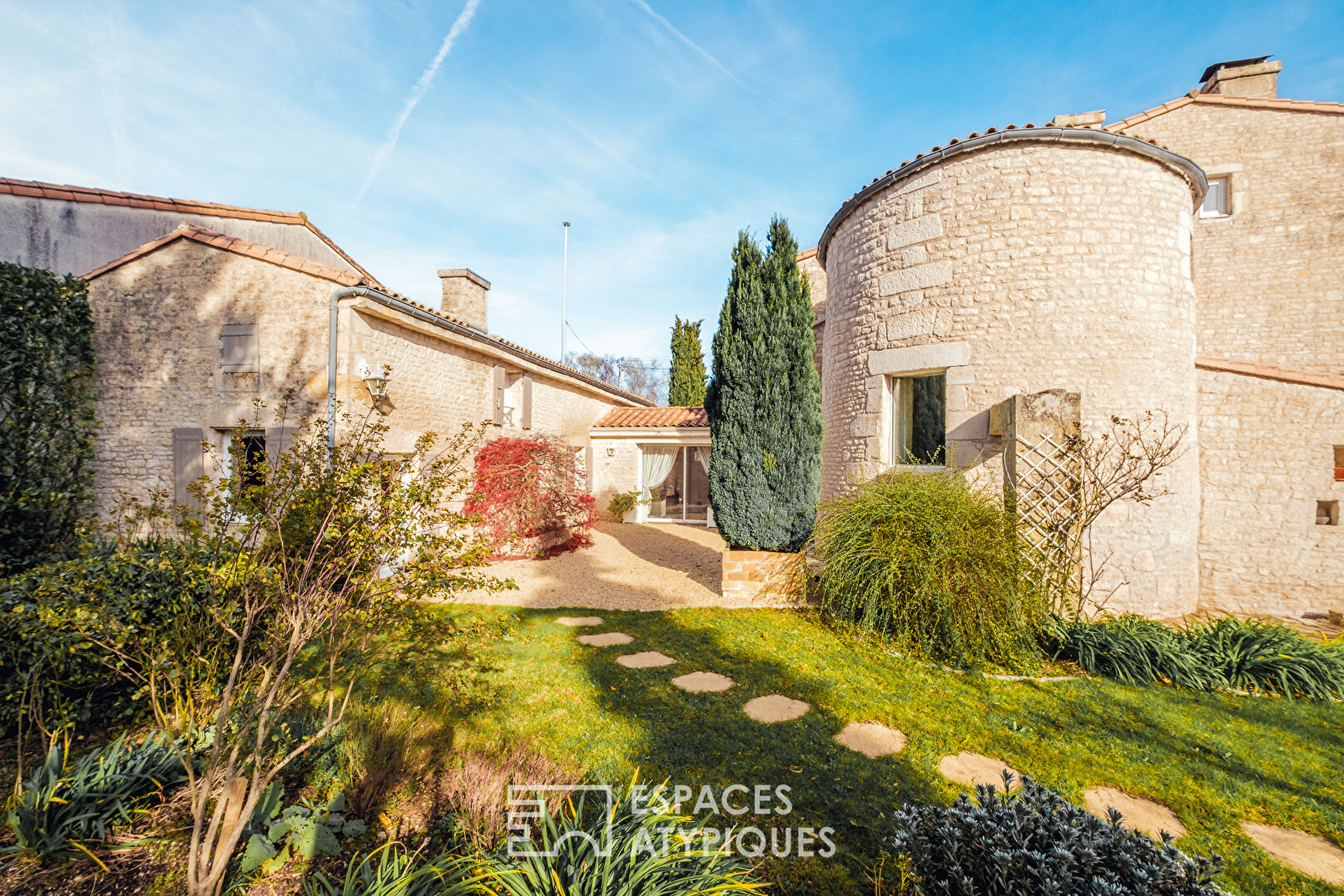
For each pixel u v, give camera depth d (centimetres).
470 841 241
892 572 495
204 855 209
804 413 702
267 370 721
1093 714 382
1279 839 265
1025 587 486
